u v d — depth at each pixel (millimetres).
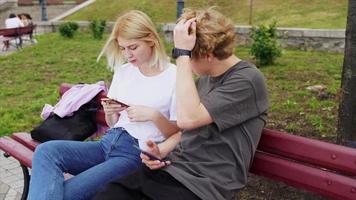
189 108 2443
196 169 2512
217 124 2443
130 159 3105
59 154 3064
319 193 2559
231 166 2512
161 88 3119
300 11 14336
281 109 6258
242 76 2475
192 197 2426
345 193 2443
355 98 3291
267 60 9477
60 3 24984
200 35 2506
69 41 15289
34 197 2807
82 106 3799
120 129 3199
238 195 4066
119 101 3188
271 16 14484
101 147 3232
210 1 16359
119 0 19156
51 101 7734
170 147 2934
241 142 2521
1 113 7164
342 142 3373
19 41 14898
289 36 11523
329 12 13781
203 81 2715
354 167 2424
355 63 3248
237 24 14289
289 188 4062
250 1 14406
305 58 10203
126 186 2502
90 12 18906
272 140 2719
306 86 7535
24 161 3631
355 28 3205
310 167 2590
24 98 8266
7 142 4020
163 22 15805
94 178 2961
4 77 10227
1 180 4754
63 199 2857
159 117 2998
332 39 11008
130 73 3229
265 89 2543
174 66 3180
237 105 2453
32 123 6703
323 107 6180
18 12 23797
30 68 11094
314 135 5203
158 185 2465
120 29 3064
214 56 2541
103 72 10156
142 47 3051
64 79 9711
